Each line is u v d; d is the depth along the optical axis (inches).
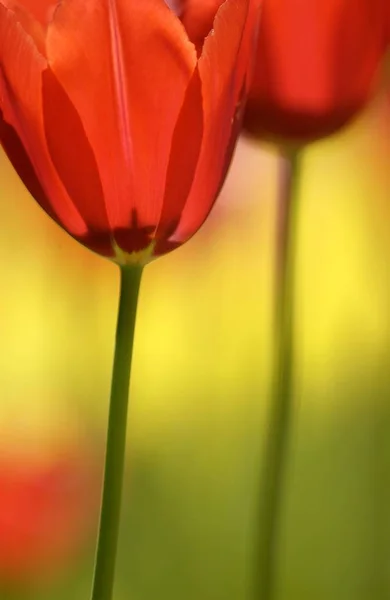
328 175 54.8
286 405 31.9
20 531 36.2
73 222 28.2
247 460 49.4
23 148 28.1
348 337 51.8
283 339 31.8
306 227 54.7
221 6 27.5
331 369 51.3
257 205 55.3
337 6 29.9
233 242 56.2
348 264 54.1
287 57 30.2
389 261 51.3
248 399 53.3
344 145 50.2
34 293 57.1
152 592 44.6
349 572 43.7
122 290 28.3
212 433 51.9
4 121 28.0
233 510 47.6
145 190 28.0
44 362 54.2
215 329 56.2
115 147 27.9
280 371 31.9
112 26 27.5
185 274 56.5
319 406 50.3
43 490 36.2
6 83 27.8
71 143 27.8
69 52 27.6
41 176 28.1
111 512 28.3
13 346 56.7
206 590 44.4
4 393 53.4
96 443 51.8
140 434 52.7
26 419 51.4
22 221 57.7
